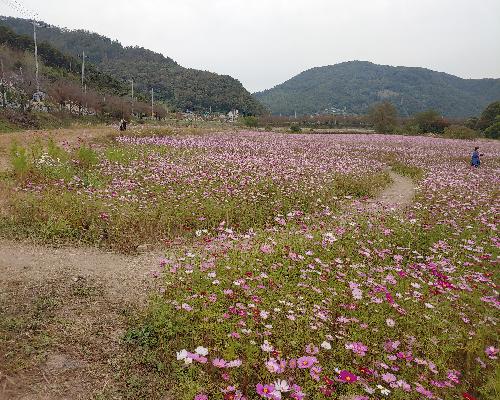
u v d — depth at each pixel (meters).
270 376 3.89
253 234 8.13
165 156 18.19
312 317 4.83
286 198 11.88
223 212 9.86
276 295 5.48
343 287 5.96
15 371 3.75
